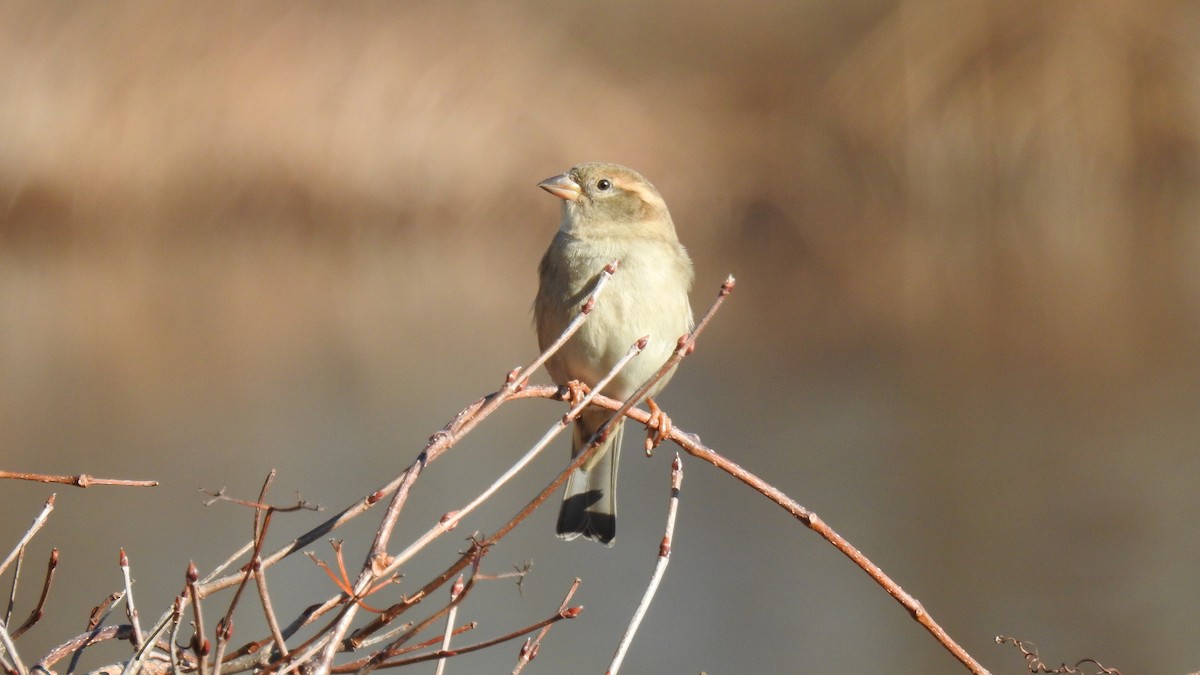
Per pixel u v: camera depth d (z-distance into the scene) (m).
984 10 24.12
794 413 13.89
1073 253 22.05
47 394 14.25
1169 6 23.84
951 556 10.34
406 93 23.39
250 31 23.25
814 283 20.61
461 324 17.66
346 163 23.06
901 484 11.82
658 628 9.26
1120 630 9.19
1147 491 11.41
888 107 24.22
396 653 4.77
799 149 24.45
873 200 24.14
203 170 22.81
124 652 7.82
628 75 25.48
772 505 11.54
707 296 19.67
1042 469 12.06
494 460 12.53
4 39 22.45
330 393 14.44
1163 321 17.30
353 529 10.24
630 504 11.61
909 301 19.23
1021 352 16.22
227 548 9.86
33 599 8.73
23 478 4.79
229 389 14.59
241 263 22.36
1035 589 9.79
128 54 22.77
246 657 4.87
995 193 23.98
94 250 22.47
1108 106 23.78
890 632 9.44
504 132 23.67
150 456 12.16
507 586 9.64
